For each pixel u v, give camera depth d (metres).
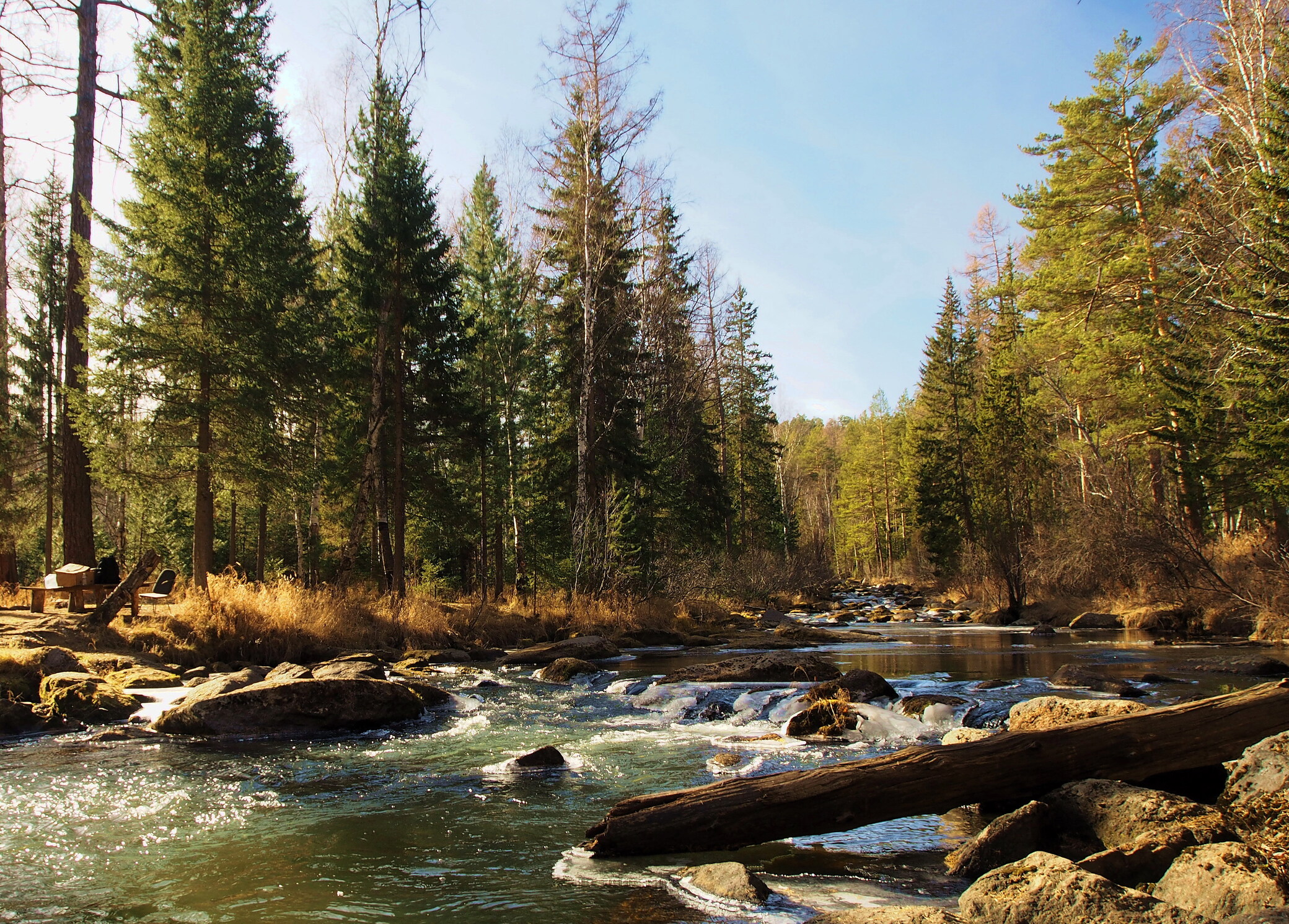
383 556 23.44
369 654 14.68
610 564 25.00
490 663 18.03
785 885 4.75
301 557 28.92
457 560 39.09
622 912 4.35
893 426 76.19
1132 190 29.83
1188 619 22.95
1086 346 28.62
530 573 33.50
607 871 5.00
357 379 26.08
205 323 20.78
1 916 4.34
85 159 20.91
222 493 29.56
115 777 7.48
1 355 26.28
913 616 33.88
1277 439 20.14
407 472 27.27
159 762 8.13
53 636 12.88
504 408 33.78
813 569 47.66
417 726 10.31
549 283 33.59
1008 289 33.91
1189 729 5.73
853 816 5.32
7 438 26.53
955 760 5.53
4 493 26.41
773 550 55.88
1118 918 3.56
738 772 7.49
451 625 21.00
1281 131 20.27
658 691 12.37
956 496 49.88
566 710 11.62
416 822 6.07
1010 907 3.87
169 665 13.31
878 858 5.23
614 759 8.13
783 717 10.26
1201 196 24.42
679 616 26.12
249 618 15.40
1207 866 3.98
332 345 26.39
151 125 21.45
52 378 30.31
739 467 55.84
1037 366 31.81
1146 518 26.33
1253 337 20.20
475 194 34.75
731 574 38.47
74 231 20.70
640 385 32.97
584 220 25.17
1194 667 14.02
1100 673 13.23
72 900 4.57
